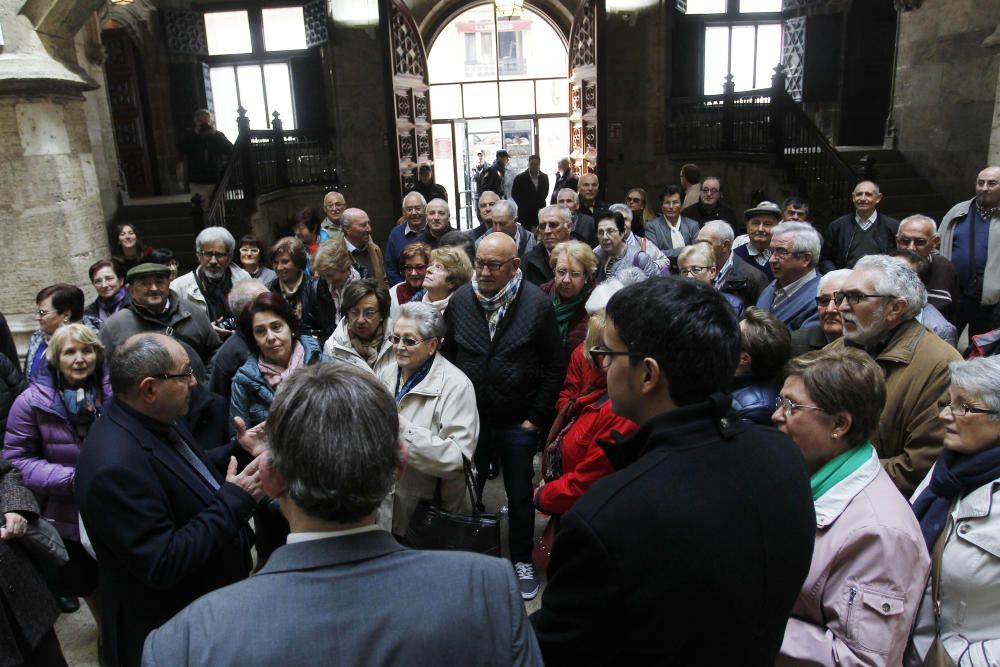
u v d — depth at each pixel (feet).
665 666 3.38
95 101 28.35
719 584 3.34
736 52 39.47
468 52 52.34
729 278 12.23
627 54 38.47
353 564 3.08
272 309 8.82
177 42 37.81
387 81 35.50
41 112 16.63
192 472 6.15
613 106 39.09
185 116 38.81
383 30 34.96
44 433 8.26
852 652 4.46
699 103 37.99
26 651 6.83
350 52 38.63
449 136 47.03
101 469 5.49
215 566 6.25
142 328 10.97
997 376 4.90
